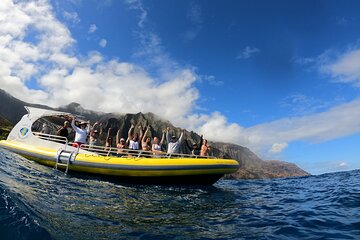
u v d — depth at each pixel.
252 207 8.62
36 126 13.61
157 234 5.50
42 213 5.56
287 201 9.93
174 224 6.27
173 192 10.13
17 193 6.31
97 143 13.09
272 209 8.34
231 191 12.13
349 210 7.96
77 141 12.11
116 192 9.05
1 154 11.38
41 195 6.96
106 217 6.24
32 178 8.75
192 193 10.31
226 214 7.50
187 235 5.57
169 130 12.80
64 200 7.04
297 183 18.61
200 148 12.89
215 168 11.29
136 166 10.80
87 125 13.03
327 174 30.20
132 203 7.84
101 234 5.14
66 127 12.80
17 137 13.17
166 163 10.88
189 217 6.96
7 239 4.19
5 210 4.97
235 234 5.75
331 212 7.76
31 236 4.45
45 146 12.34
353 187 13.71
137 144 12.64
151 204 7.98
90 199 7.61
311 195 11.46
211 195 10.36
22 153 12.37
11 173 8.62
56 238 4.61
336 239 5.38
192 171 10.94
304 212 7.85
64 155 11.49
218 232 5.87
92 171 11.12
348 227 6.16
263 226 6.38
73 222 5.54
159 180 10.96
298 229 6.11
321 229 6.08
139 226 5.89
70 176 10.67
